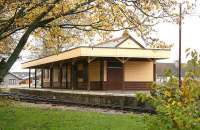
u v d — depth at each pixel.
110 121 17.72
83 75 54.97
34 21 15.78
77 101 35.88
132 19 16.25
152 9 16.09
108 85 51.69
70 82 60.09
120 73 52.34
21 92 59.09
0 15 16.58
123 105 29.06
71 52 49.09
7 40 24.86
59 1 15.33
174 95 7.14
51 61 57.25
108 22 16.67
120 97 29.61
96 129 15.34
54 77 67.69
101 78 51.59
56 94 42.00
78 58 50.53
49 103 33.94
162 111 6.96
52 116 19.73
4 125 16.62
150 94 7.33
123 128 15.41
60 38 18.94
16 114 20.66
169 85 7.22
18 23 15.89
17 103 30.73
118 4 15.77
